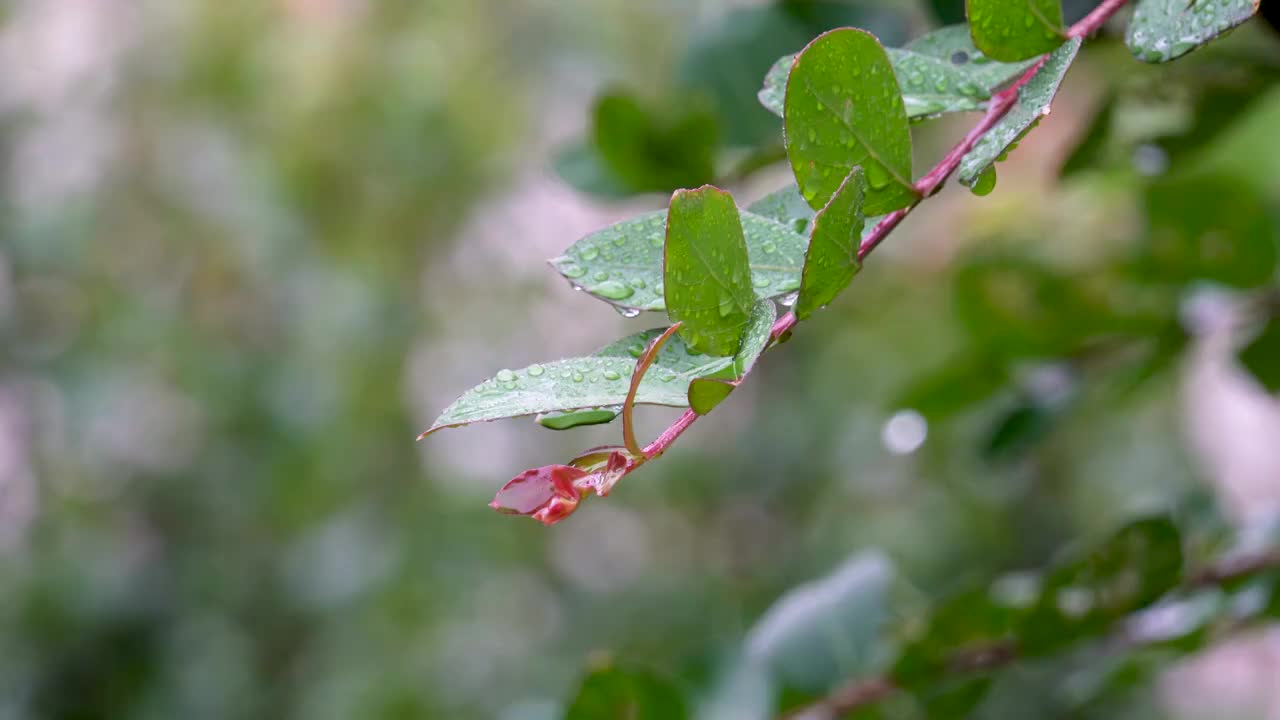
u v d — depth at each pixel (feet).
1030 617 2.28
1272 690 5.99
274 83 7.91
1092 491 7.43
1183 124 2.25
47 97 7.75
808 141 1.61
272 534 7.75
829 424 8.45
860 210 1.59
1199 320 2.78
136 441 7.61
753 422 9.04
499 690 7.98
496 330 8.67
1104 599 2.25
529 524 8.82
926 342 7.55
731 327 1.59
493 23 8.29
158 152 7.79
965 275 2.88
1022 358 2.92
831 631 2.46
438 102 8.02
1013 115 1.64
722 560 8.96
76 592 7.11
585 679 2.11
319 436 7.85
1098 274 2.80
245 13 7.87
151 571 7.43
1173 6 1.66
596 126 2.30
